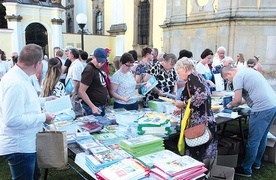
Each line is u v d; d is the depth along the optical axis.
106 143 2.56
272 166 4.00
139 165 2.02
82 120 3.19
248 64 6.08
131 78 4.02
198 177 2.00
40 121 2.16
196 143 2.68
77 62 4.89
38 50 2.15
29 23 14.45
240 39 10.21
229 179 3.09
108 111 3.62
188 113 2.73
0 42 13.68
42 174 3.67
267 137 4.04
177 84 4.16
